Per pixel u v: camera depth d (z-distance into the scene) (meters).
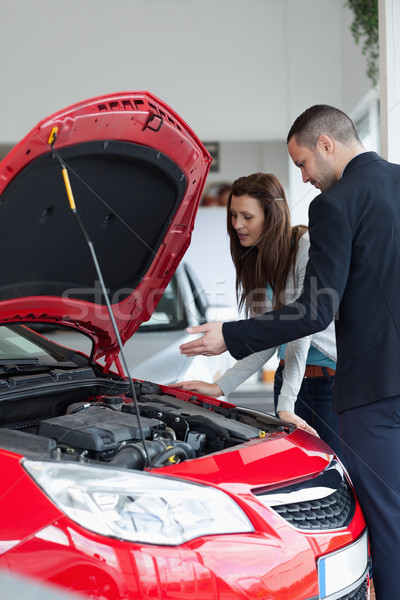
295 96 7.62
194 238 8.77
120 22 7.41
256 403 6.29
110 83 7.49
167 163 1.94
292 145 2.01
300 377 2.35
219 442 1.89
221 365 4.02
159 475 1.49
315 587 1.50
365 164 1.90
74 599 1.29
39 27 7.37
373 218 1.81
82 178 1.76
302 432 1.97
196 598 1.33
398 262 1.80
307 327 1.82
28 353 2.35
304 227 2.46
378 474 1.83
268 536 1.47
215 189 8.73
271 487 1.58
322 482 1.69
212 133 7.66
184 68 7.54
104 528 1.35
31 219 1.73
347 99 7.41
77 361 2.36
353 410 1.86
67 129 1.58
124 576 1.30
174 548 1.36
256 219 2.34
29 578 1.33
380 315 1.80
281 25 7.52
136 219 2.04
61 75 7.44
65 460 1.49
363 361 1.83
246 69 7.57
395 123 3.10
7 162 1.50
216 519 1.44
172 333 4.03
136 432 1.77
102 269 2.10
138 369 3.48
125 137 1.76
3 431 1.66
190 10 7.45
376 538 1.85
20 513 1.38
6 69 7.42
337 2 7.46
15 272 1.86
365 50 6.57
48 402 2.07
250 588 1.38
